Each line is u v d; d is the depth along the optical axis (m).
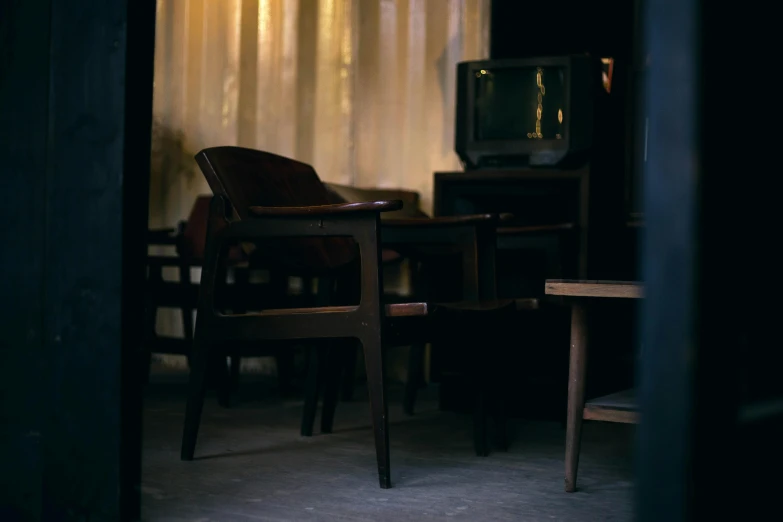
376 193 3.94
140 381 1.72
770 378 1.11
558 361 3.38
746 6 1.09
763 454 1.10
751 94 1.11
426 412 3.50
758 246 1.11
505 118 3.51
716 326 1.05
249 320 2.34
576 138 3.38
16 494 1.75
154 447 2.64
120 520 1.65
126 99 1.67
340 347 2.94
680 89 1.04
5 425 1.76
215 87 4.72
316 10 4.56
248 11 4.66
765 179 1.13
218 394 3.46
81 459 1.69
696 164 1.02
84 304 1.69
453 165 4.36
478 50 4.31
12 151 1.77
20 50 1.77
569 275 3.38
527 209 3.60
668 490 1.03
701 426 1.03
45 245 1.74
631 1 3.95
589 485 2.25
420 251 3.20
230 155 2.51
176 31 4.77
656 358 1.05
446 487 2.19
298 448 2.66
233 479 2.23
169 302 3.77
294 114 4.60
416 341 2.30
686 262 1.03
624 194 3.94
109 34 1.69
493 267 2.73
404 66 4.43
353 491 2.13
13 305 1.76
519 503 2.04
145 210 1.73
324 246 2.83
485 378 2.64
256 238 2.42
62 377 1.71
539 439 2.96
